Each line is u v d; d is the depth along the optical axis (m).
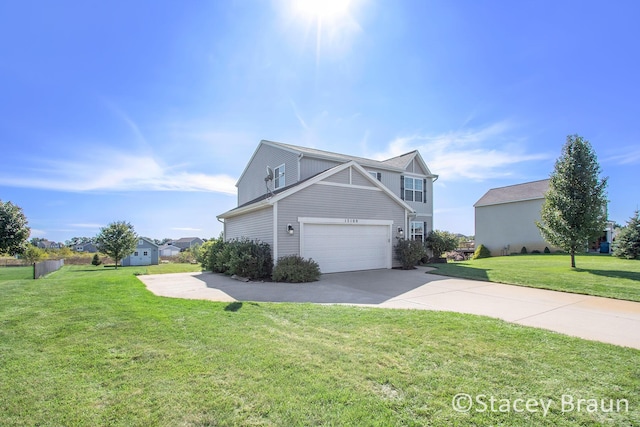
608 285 8.67
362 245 13.55
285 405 2.76
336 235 12.85
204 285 10.23
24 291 8.34
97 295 7.81
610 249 23.61
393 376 3.29
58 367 3.58
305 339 4.46
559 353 3.91
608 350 4.02
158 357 3.84
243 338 4.52
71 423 2.54
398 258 14.52
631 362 3.66
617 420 2.56
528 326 5.11
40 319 5.52
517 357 3.79
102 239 29.09
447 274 11.87
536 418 2.58
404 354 3.89
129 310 6.19
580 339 4.43
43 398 2.92
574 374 3.35
